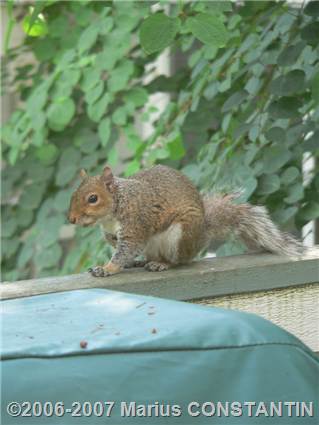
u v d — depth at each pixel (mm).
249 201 8180
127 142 11414
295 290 6949
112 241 8062
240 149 8852
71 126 12555
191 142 11742
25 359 3443
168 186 7715
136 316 3982
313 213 7926
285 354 3656
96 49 11852
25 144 12703
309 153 8859
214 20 6223
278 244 7344
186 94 10203
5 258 12875
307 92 8234
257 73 8555
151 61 11844
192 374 3516
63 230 14141
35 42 12508
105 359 3484
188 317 3873
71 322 3971
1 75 13453
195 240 7602
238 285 6781
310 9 7797
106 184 7793
